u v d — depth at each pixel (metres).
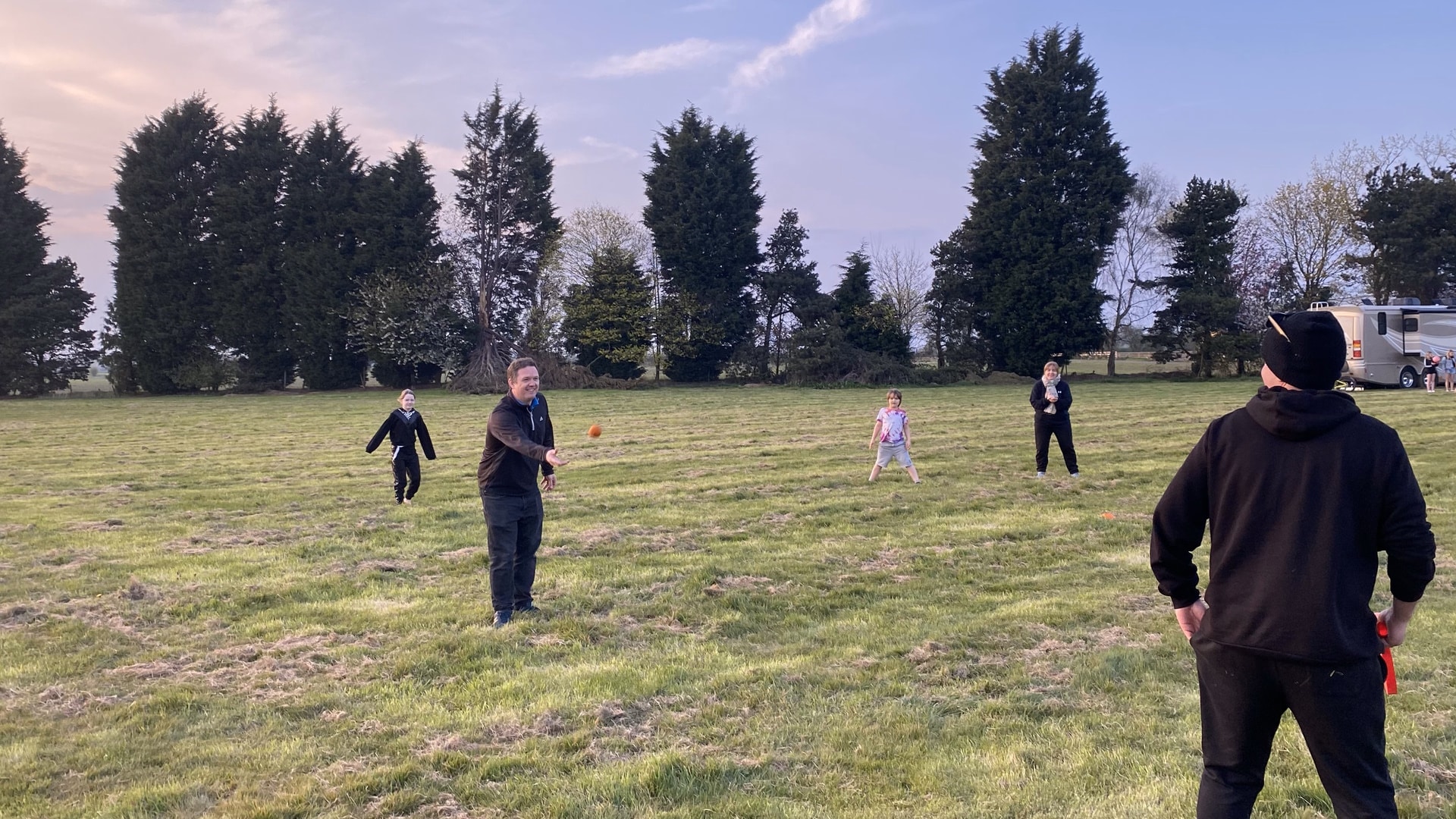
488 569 8.18
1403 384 32.34
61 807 3.79
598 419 25.61
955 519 10.31
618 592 7.31
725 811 3.70
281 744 4.42
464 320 45.50
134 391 46.16
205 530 10.12
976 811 3.68
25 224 45.53
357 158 48.03
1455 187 41.66
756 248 50.12
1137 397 31.31
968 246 46.72
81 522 10.67
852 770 4.08
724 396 38.16
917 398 34.22
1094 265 45.53
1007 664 5.47
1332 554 2.54
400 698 5.01
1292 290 46.06
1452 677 5.01
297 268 45.88
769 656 5.73
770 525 10.12
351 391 46.28
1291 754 4.12
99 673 5.54
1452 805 3.63
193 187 46.09
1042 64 46.03
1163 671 5.26
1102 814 3.62
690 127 49.16
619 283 48.12
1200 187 44.88
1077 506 11.05
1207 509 2.87
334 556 8.77
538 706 4.85
